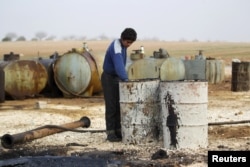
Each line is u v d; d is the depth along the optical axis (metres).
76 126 11.50
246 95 21.05
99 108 16.84
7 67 20.78
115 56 9.74
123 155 8.70
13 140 9.48
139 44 130.00
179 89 8.76
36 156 8.84
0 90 19.44
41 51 89.62
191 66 26.58
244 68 22.80
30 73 21.30
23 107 17.56
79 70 21.34
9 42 138.12
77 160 8.35
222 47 103.69
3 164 8.23
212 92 22.86
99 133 11.15
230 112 14.94
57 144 9.98
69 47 106.88
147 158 8.42
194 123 8.85
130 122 9.51
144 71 22.16
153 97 9.41
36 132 10.12
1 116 14.80
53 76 22.16
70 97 21.64
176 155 8.50
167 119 8.90
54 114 15.13
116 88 10.02
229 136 10.41
